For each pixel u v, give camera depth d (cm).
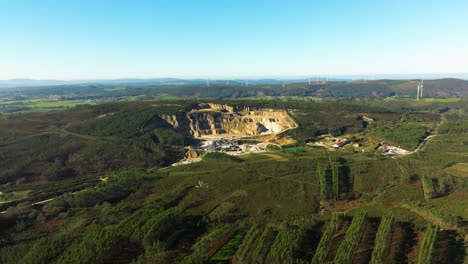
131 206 14250
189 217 13362
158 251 10125
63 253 10144
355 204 14100
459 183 14988
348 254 9600
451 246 10281
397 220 11988
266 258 9569
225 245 11112
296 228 11506
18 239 12162
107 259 10012
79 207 14600
